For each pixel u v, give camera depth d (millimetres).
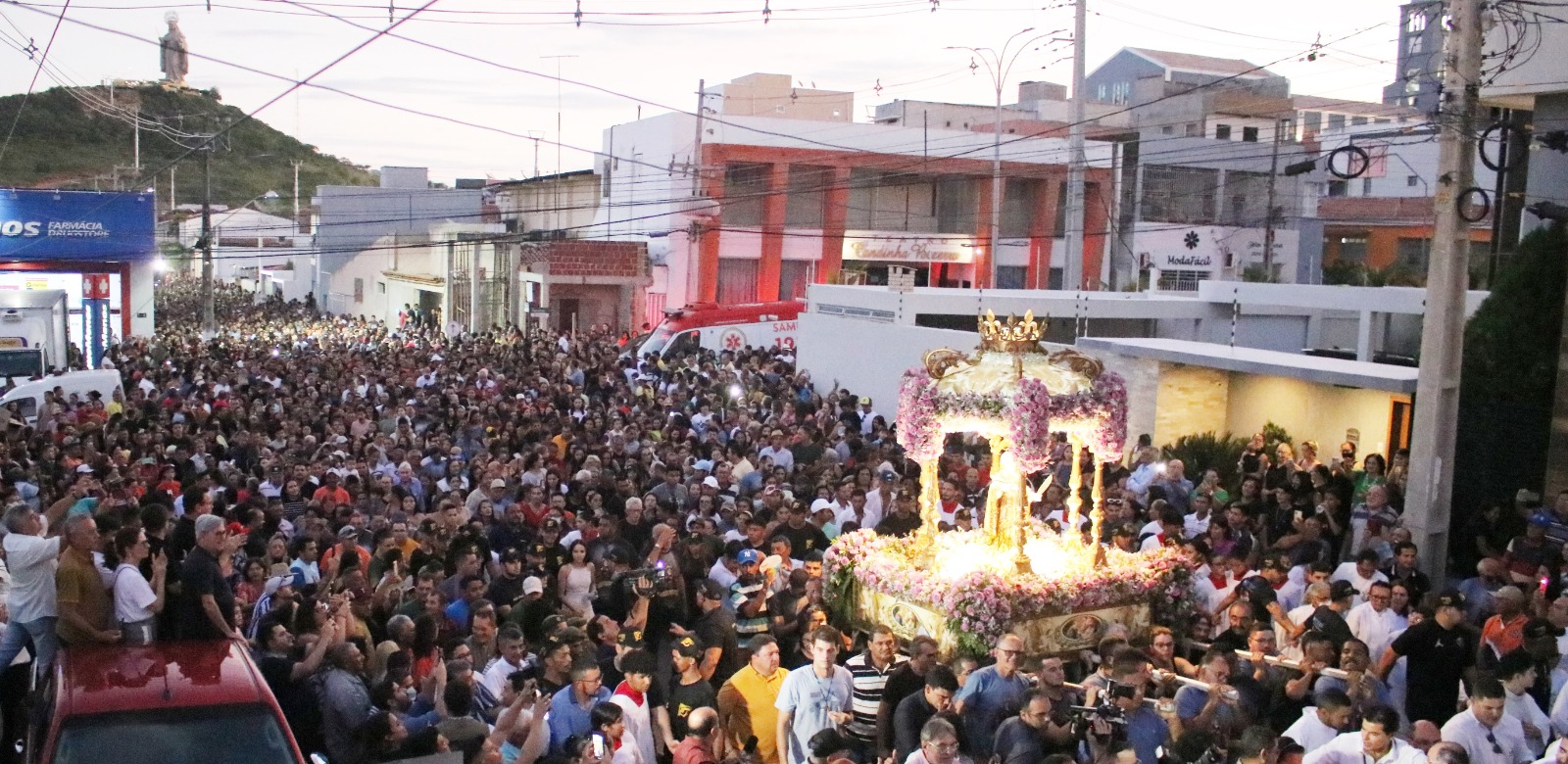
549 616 10000
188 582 9000
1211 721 8695
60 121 105438
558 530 13031
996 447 11875
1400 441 19062
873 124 50406
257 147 136500
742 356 30312
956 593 10914
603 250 48781
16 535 9461
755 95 53438
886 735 8680
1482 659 10180
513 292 51469
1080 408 11789
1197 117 56062
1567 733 8820
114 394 23109
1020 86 62094
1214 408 20719
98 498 12906
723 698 8945
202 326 49500
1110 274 47000
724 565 12227
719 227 47156
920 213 52438
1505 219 21891
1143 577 11633
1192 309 28531
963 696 8695
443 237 56344
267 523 13078
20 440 17766
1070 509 12469
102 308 43188
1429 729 8430
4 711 9273
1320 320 29656
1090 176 52062
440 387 25891
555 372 28766
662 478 16438
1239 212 53500
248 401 23297
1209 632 11438
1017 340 11875
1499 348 17406
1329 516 14664
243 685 7637
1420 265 50719
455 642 9609
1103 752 7984
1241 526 13570
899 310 27141
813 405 23984
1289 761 7609
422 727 8336
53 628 9422
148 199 43469
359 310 67938
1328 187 56344
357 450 17922
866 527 15266
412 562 12109
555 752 8266
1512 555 12805
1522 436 17109
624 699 8570
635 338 38281
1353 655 9055
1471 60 14062
